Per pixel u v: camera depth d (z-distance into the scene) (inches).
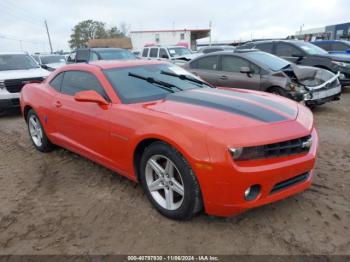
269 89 286.8
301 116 129.3
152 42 1422.2
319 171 165.6
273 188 111.5
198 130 108.6
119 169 144.2
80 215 133.0
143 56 688.4
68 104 168.1
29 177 173.8
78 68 173.8
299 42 426.0
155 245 112.1
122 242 114.7
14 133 269.6
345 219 122.6
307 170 119.2
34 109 200.1
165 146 117.4
